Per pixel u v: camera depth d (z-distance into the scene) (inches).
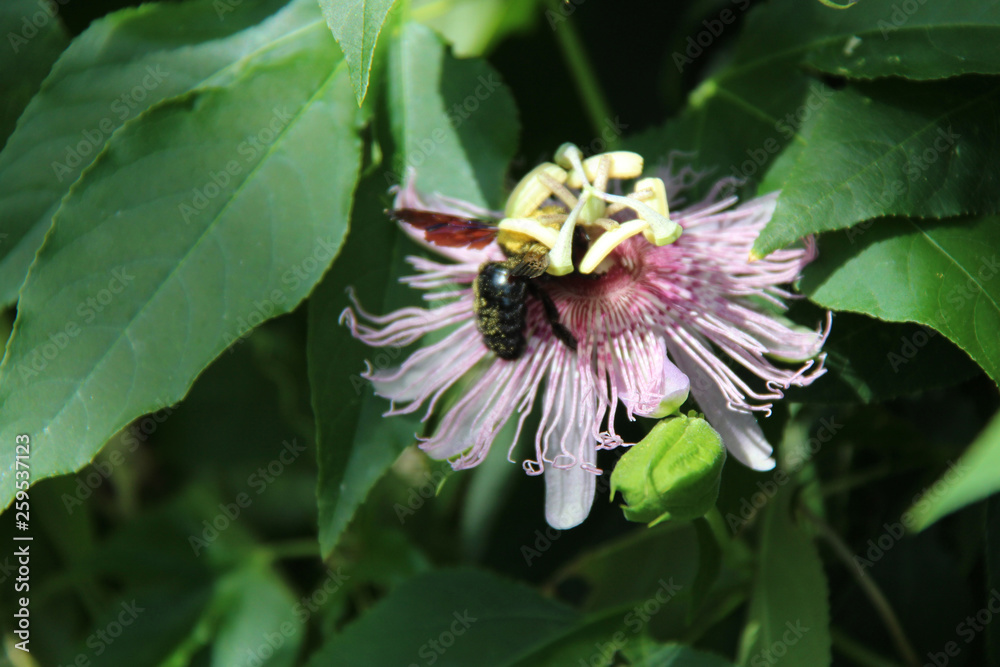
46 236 16.5
